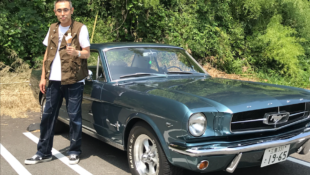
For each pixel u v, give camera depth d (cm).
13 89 708
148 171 308
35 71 541
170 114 261
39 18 891
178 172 277
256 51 1194
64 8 333
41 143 376
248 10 1189
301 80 1147
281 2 1212
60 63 344
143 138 301
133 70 378
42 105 520
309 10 1301
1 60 839
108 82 358
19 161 381
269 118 278
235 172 343
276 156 278
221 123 257
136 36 1005
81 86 356
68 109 360
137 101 300
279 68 1195
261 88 329
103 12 982
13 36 834
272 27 1173
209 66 1091
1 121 576
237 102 270
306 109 311
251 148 256
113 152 416
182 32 1045
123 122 319
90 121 384
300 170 351
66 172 346
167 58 414
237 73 1115
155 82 354
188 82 354
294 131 292
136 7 936
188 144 251
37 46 884
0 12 847
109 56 380
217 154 249
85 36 341
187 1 1105
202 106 257
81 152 384
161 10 1006
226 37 1095
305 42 1327
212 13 1134
